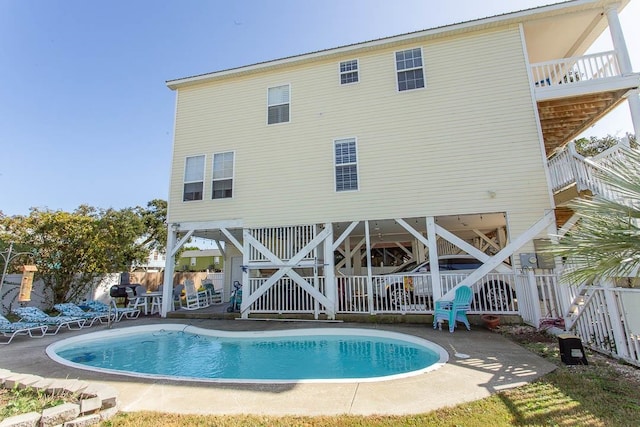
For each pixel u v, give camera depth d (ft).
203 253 106.63
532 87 30.96
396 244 54.75
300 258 34.30
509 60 31.99
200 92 41.32
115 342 27.86
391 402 12.18
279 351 24.25
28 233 41.22
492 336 23.67
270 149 37.40
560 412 10.78
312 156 35.86
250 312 35.04
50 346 23.31
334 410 11.59
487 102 31.89
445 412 11.11
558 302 23.41
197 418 11.12
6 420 9.71
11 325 26.05
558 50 36.09
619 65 28.81
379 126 34.35
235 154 38.47
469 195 30.89
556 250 13.06
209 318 35.81
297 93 37.68
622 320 16.12
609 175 12.39
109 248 44.16
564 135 39.58
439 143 32.40
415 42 34.68
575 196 27.40
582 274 12.51
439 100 33.12
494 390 13.01
